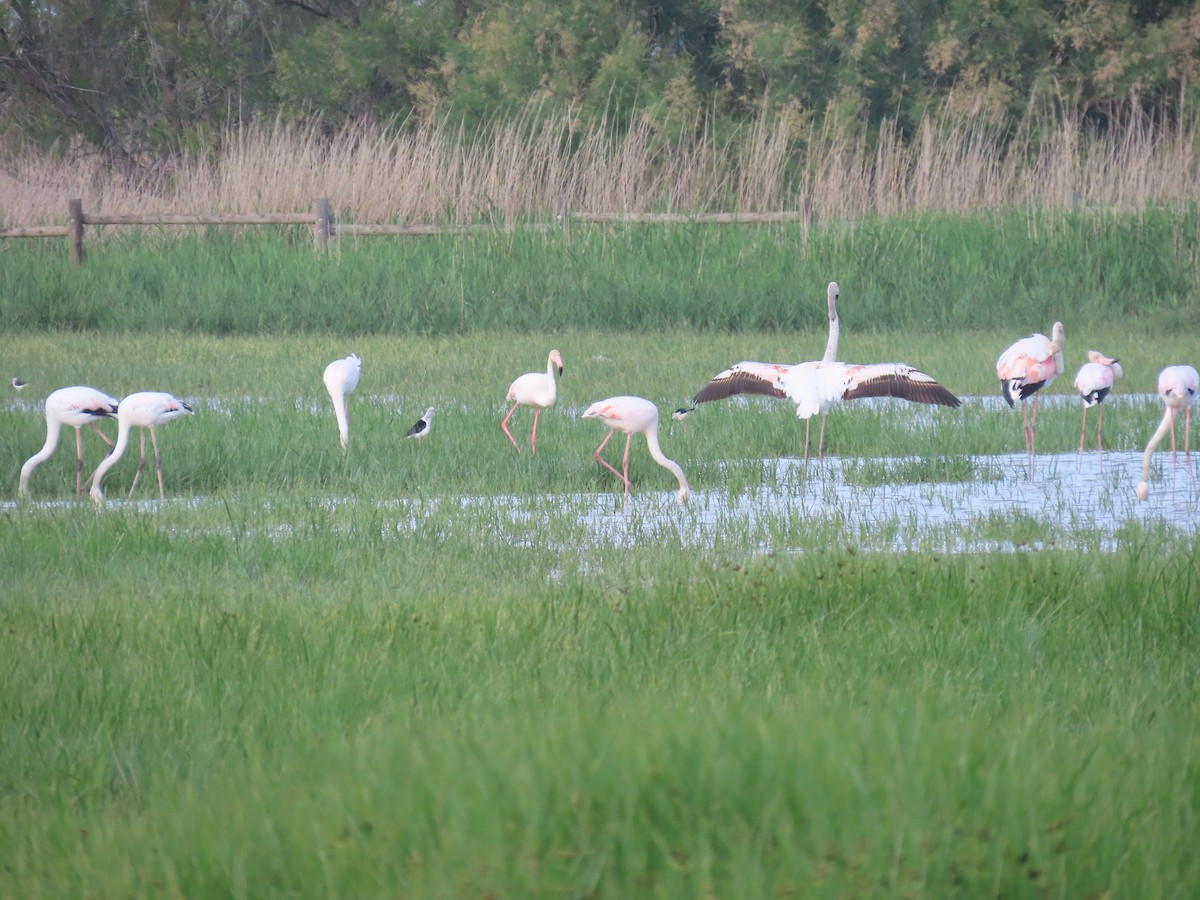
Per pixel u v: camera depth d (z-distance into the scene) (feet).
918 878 13.91
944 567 30.60
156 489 44.06
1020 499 42.27
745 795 15.01
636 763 15.40
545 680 21.97
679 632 25.22
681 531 37.52
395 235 93.09
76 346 76.54
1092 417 56.90
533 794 14.96
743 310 87.40
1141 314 89.15
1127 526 36.09
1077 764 16.35
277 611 27.09
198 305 85.81
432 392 62.34
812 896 13.74
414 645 24.56
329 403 57.88
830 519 38.63
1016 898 14.06
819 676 21.80
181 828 15.85
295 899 14.23
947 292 89.81
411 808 15.06
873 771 15.21
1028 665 23.09
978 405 59.67
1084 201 96.63
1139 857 14.65
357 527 36.42
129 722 20.85
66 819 16.96
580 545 35.53
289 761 18.34
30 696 21.97
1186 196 96.58
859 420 54.54
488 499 41.73
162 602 28.50
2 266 87.61
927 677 21.85
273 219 92.38
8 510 38.96
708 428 53.42
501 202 97.30
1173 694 21.48
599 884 14.16
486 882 14.01
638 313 87.35
